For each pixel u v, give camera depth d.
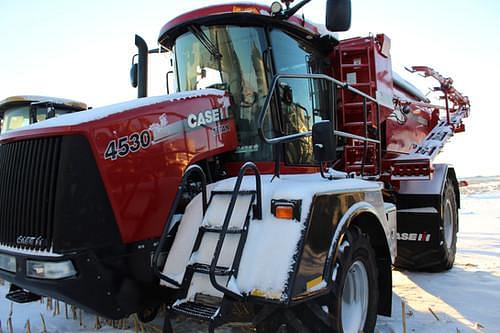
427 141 5.89
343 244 2.81
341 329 2.68
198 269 2.56
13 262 2.68
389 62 5.09
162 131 2.90
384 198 5.26
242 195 2.68
